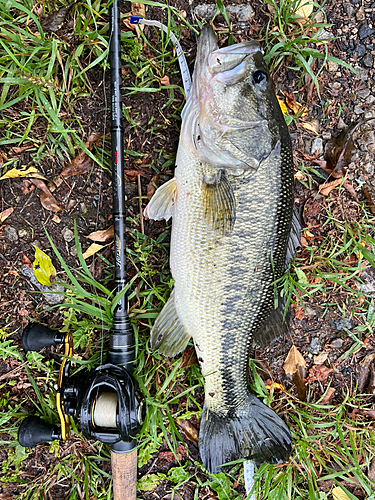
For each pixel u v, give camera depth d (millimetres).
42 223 390
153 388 408
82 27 373
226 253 353
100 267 400
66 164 390
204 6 405
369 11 438
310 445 421
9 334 387
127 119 394
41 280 385
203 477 422
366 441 443
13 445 384
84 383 345
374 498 413
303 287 414
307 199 444
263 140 348
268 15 414
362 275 453
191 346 409
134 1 363
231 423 386
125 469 354
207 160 349
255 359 436
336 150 441
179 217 361
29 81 359
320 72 437
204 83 340
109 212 398
